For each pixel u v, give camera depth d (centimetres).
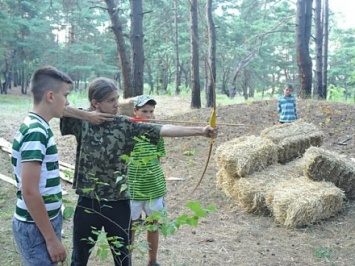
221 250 501
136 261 455
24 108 1720
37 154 241
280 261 473
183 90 3297
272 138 748
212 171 819
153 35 3055
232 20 3366
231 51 3381
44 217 243
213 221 600
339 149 923
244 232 558
